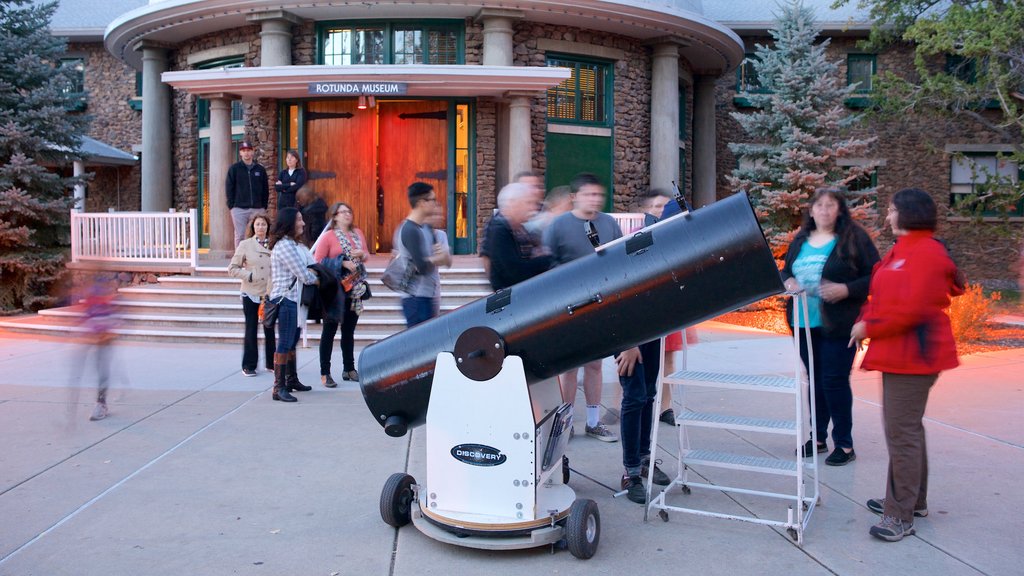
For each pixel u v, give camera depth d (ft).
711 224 11.66
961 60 65.00
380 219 46.24
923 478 13.79
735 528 13.67
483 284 36.70
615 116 48.88
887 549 12.67
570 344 12.26
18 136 41.19
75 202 43.91
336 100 45.85
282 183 40.81
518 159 43.11
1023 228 55.93
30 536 13.15
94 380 25.67
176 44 51.83
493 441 12.66
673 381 14.16
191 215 39.34
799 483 12.98
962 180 66.03
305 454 17.76
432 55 45.78
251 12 43.88
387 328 33.58
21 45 43.45
